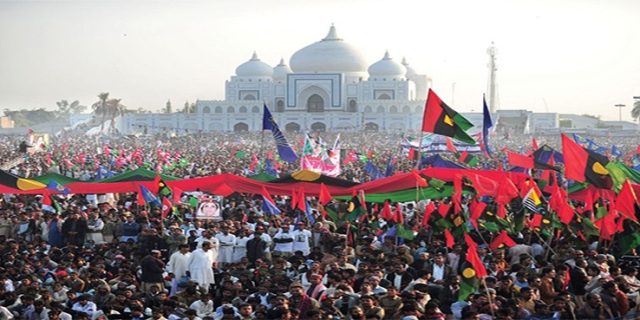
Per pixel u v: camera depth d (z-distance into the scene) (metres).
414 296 18.17
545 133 143.00
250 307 18.20
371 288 18.84
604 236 21.78
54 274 22.36
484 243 23.86
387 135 155.50
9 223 30.03
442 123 25.58
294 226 27.36
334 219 28.20
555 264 22.31
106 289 20.59
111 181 34.53
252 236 26.30
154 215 31.17
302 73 183.75
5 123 160.00
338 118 180.12
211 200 29.47
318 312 17.09
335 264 21.61
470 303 18.06
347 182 30.92
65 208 33.09
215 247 25.12
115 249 25.84
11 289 21.05
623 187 20.39
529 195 23.88
